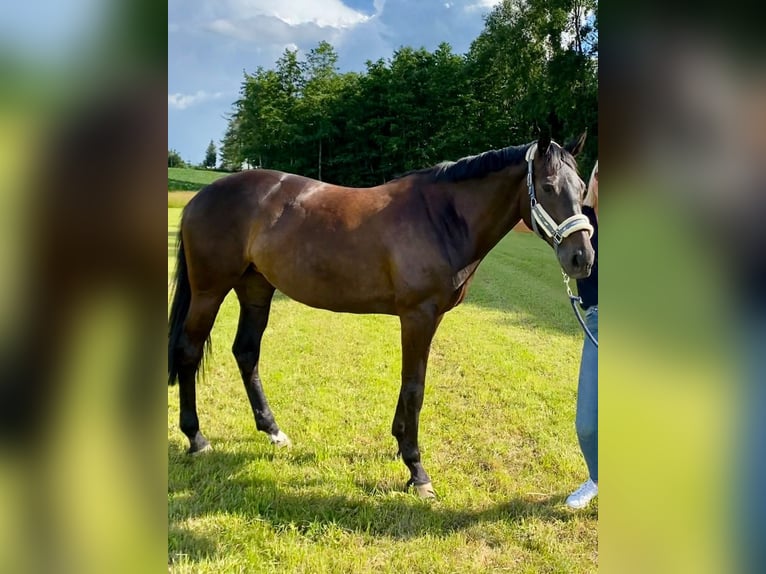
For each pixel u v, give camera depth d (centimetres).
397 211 258
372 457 297
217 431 327
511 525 239
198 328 292
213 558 209
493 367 457
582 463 292
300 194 279
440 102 3111
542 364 467
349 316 668
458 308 700
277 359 475
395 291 256
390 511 246
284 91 3538
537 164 236
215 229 282
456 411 362
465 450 309
